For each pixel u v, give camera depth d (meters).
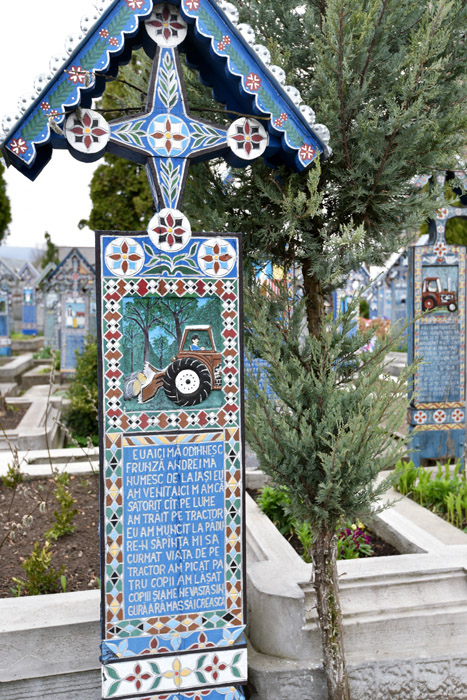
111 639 2.91
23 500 6.00
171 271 2.91
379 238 3.61
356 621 3.69
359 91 3.25
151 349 2.91
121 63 3.02
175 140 2.94
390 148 3.29
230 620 3.04
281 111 2.96
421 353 7.40
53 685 3.46
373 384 3.26
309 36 3.53
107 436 2.88
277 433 3.16
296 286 3.77
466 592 3.94
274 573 3.91
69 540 5.05
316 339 3.49
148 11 2.77
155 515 2.94
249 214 3.71
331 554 3.30
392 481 3.29
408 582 3.89
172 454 2.95
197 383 2.96
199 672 3.00
